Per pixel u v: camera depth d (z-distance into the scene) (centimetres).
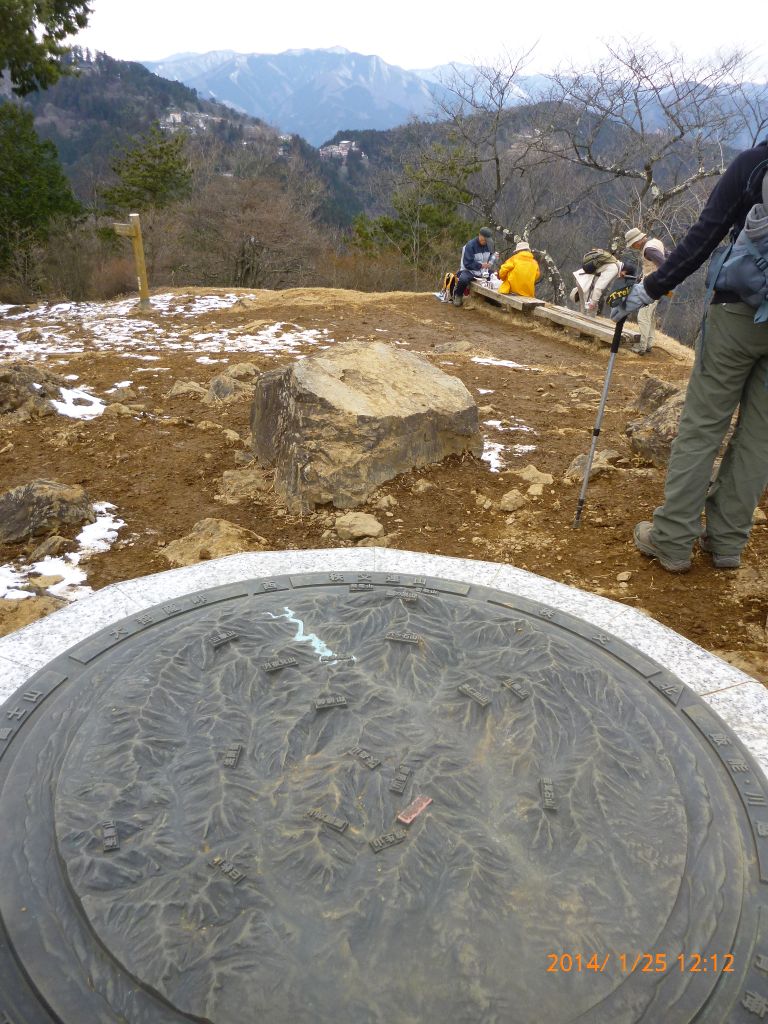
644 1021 162
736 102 1869
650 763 221
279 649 256
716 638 368
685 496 402
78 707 243
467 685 242
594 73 1967
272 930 171
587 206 2620
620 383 850
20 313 1353
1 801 208
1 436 653
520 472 568
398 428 537
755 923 183
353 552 374
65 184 2334
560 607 331
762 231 318
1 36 1659
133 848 188
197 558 446
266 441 588
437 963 166
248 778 207
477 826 196
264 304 1341
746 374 372
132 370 877
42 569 446
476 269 1355
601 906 180
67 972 166
